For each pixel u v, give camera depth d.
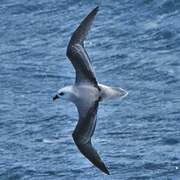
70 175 22.48
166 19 34.66
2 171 23.16
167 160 23.09
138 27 34.41
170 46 32.34
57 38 34.88
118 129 25.36
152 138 24.61
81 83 13.99
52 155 23.88
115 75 30.14
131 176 22.27
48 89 29.53
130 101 27.55
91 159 13.56
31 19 37.22
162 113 26.38
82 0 37.97
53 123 26.36
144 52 32.00
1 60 33.03
